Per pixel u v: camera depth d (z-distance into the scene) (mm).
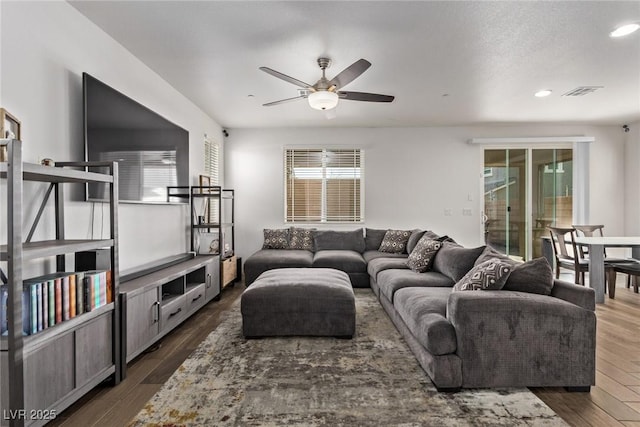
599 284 3971
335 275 3473
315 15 2439
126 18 2471
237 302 4102
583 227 5043
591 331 2035
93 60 2531
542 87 3945
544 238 5250
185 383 2113
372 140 5867
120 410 1834
